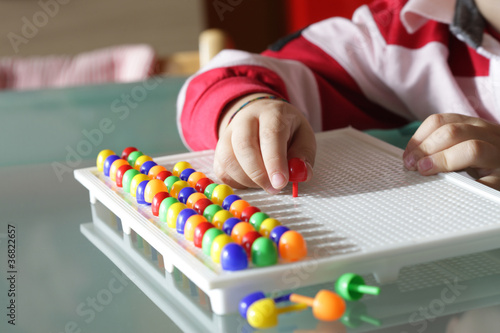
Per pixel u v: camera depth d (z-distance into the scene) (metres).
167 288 0.42
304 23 2.54
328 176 0.56
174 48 2.52
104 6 2.46
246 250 0.41
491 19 0.76
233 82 0.71
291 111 0.59
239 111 0.62
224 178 0.55
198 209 0.49
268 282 0.38
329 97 0.84
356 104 0.88
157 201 0.49
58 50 2.47
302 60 0.86
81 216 0.56
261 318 0.35
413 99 0.83
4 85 1.64
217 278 0.37
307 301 0.36
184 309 0.39
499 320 0.35
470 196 0.49
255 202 0.51
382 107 0.89
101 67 1.60
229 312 0.38
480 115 0.80
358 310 0.37
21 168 0.71
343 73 0.86
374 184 0.53
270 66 0.79
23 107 0.94
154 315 0.38
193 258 0.41
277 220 0.45
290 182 0.55
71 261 0.47
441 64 0.80
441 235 0.42
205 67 0.80
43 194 0.63
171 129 0.84
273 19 2.70
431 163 0.54
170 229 0.47
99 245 0.49
